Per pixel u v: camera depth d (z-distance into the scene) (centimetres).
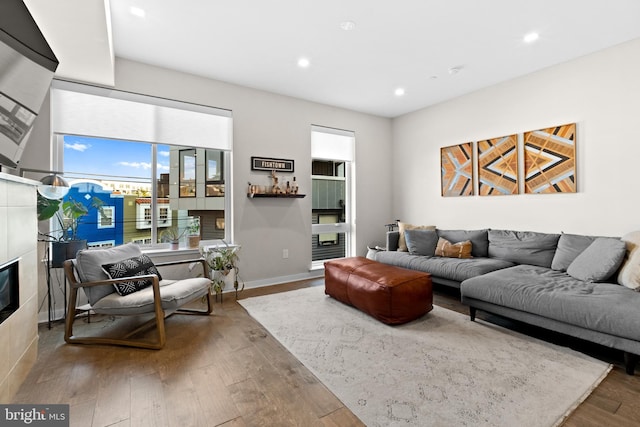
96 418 155
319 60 330
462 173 430
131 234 344
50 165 289
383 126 534
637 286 215
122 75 322
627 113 288
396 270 303
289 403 166
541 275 279
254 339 247
